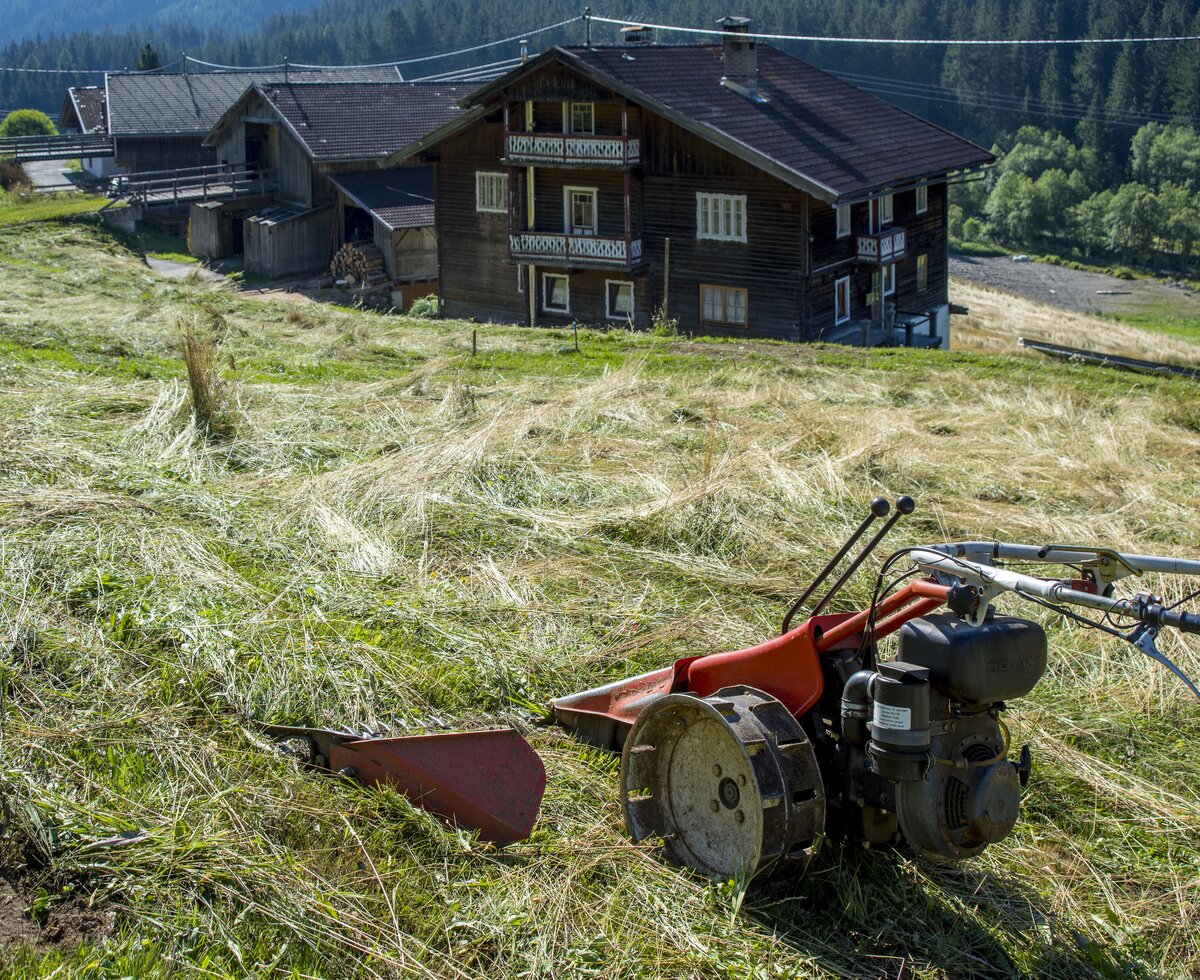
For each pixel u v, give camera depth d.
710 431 11.40
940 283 35.06
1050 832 5.43
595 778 5.61
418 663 6.55
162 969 4.11
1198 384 15.15
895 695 4.36
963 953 4.55
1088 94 128.62
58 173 59.50
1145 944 4.71
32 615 6.55
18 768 5.18
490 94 30.98
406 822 5.11
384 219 37.56
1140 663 6.98
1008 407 13.21
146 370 13.07
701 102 29.19
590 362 16.41
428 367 14.27
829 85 34.50
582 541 8.61
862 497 9.77
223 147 45.59
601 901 4.71
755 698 4.73
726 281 29.28
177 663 6.27
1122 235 93.38
